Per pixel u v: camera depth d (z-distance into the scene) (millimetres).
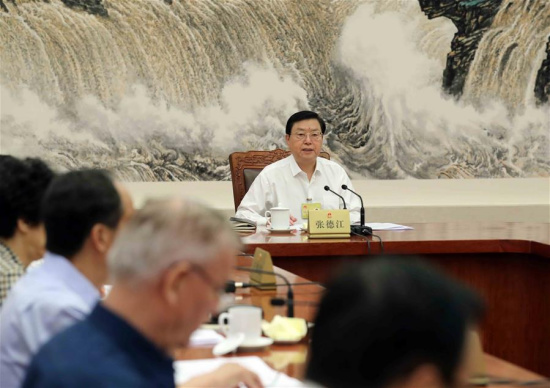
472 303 1318
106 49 9344
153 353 1926
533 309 6105
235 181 8164
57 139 9305
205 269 1912
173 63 9484
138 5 9375
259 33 9641
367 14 9852
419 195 9961
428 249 6020
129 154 9445
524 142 10094
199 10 9492
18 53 9180
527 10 9961
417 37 9930
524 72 10039
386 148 9930
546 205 9953
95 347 1870
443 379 1276
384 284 1310
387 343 1271
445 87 9992
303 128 7836
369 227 6461
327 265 5957
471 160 10047
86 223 2738
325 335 1322
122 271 1918
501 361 2732
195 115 9562
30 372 1868
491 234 6480
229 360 2916
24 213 3268
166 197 2031
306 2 9719
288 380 2664
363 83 9875
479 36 9984
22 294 2715
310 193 7953
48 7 9211
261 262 4270
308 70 9766
